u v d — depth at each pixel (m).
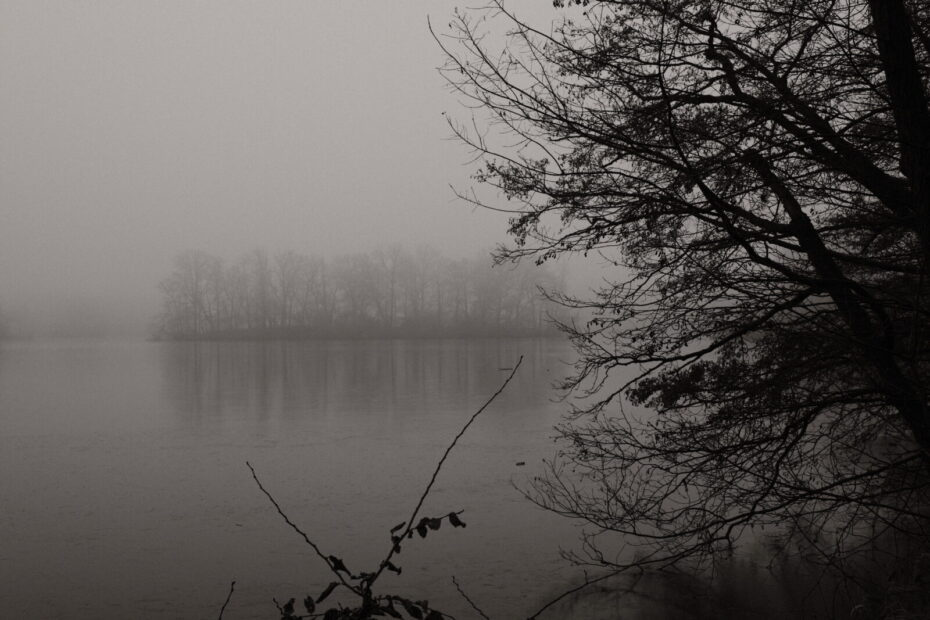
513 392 30.64
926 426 5.36
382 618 8.12
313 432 20.97
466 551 10.58
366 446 18.69
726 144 5.54
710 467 6.52
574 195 5.91
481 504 12.98
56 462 17.02
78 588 9.34
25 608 8.72
